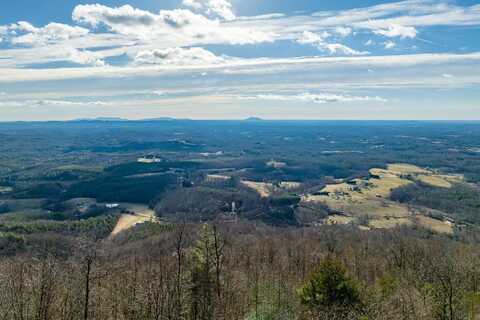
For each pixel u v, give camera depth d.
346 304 50.34
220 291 58.78
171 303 53.00
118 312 56.75
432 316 48.69
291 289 65.75
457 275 56.97
